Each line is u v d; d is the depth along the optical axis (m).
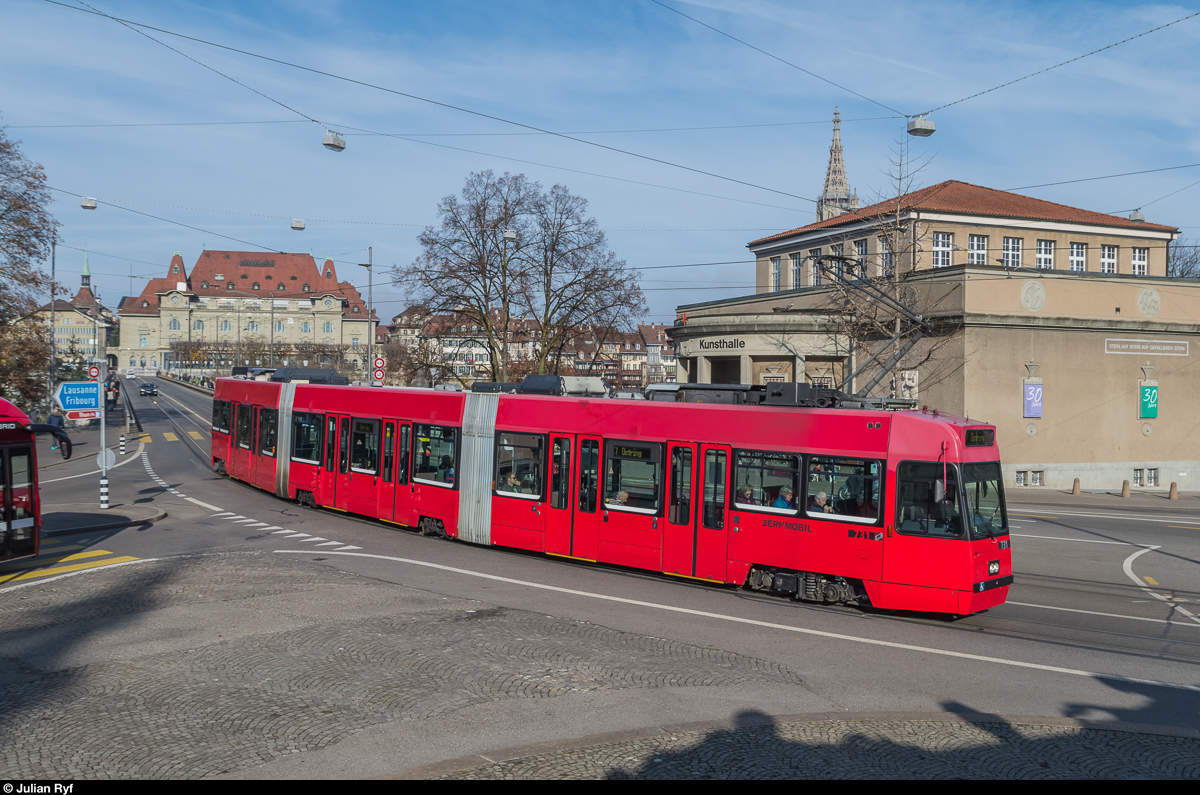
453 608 13.28
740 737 8.35
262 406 26.89
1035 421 32.53
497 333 43.91
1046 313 32.62
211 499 25.84
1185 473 34.66
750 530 14.54
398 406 20.77
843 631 12.46
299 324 175.62
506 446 18.12
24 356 42.69
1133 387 33.97
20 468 15.27
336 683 9.77
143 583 14.77
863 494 13.49
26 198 41.34
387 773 7.38
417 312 43.09
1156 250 43.34
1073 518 25.00
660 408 15.83
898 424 13.38
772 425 14.54
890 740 8.34
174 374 153.25
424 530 19.81
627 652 11.14
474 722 8.66
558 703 9.23
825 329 35.88
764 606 13.93
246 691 9.48
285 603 13.43
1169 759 7.96
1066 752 8.10
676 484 15.47
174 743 8.02
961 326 31.73
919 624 12.95
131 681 9.78
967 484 12.91
